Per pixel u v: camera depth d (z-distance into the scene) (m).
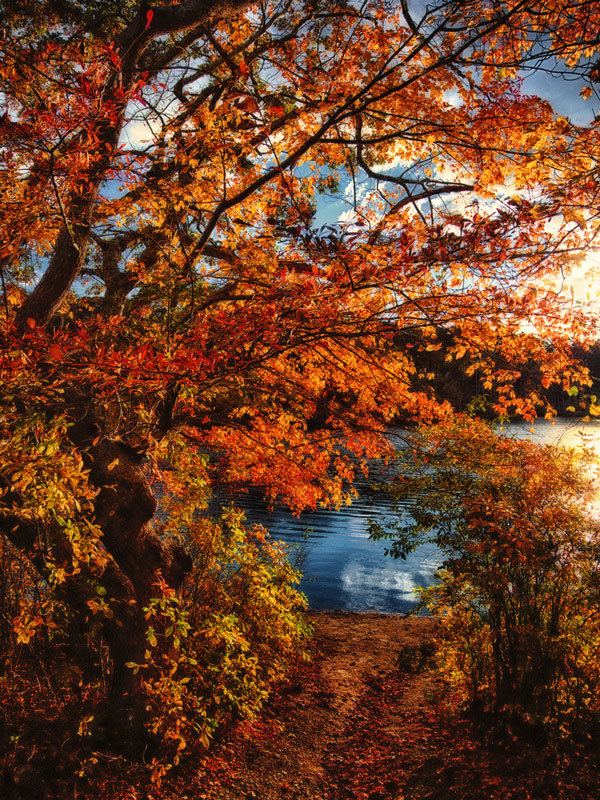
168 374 3.29
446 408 6.23
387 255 3.89
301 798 5.01
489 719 5.48
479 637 5.92
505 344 5.63
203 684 5.87
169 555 5.56
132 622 5.17
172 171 5.30
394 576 16.67
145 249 6.54
